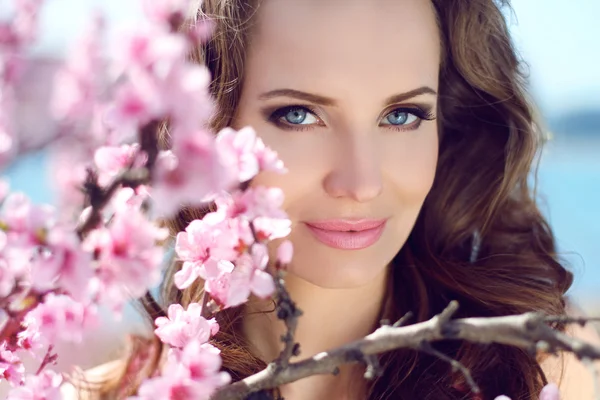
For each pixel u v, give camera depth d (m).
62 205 0.81
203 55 1.05
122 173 0.80
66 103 0.75
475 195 1.18
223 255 0.87
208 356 0.84
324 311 1.09
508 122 1.18
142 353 1.20
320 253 1.03
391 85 1.02
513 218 1.19
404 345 0.82
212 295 0.91
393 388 1.09
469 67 1.15
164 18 0.77
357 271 1.04
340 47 1.01
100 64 0.74
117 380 1.19
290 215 1.03
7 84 0.75
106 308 0.81
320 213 1.03
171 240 1.10
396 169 1.04
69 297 0.86
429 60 1.05
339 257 1.03
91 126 0.78
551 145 1.26
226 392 0.85
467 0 1.13
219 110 1.05
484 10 1.14
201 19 1.05
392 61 1.02
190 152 0.78
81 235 0.80
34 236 0.80
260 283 0.86
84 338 0.87
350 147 1.02
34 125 0.76
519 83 1.18
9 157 0.76
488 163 1.18
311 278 1.04
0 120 0.75
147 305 1.12
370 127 1.02
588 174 3.39
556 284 1.18
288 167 1.02
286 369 0.85
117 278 0.80
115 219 0.82
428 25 1.05
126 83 0.74
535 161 1.21
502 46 1.16
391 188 1.04
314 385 1.09
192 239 0.90
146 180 0.79
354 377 1.09
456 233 1.17
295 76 1.02
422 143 1.05
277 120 1.03
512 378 1.10
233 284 0.86
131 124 0.75
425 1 1.06
